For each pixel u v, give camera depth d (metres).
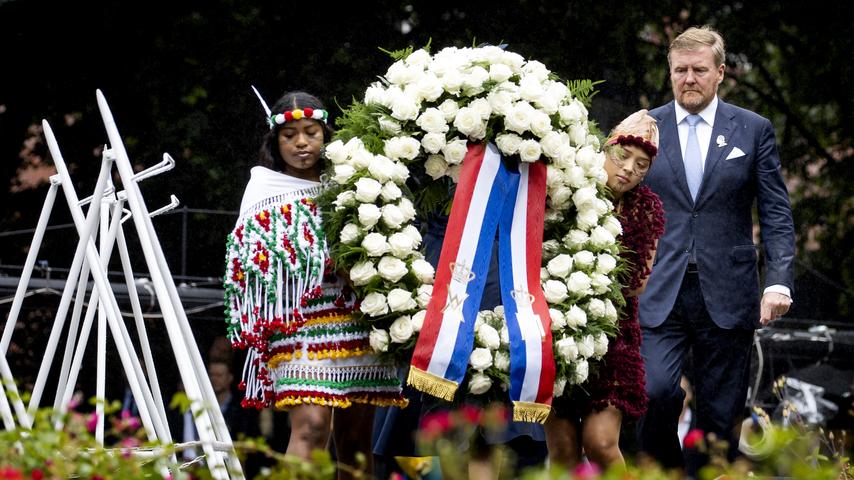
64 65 20.23
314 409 8.86
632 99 20.77
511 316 8.77
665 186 11.14
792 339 16.95
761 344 16.84
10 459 5.42
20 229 19.97
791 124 22.69
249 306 8.99
